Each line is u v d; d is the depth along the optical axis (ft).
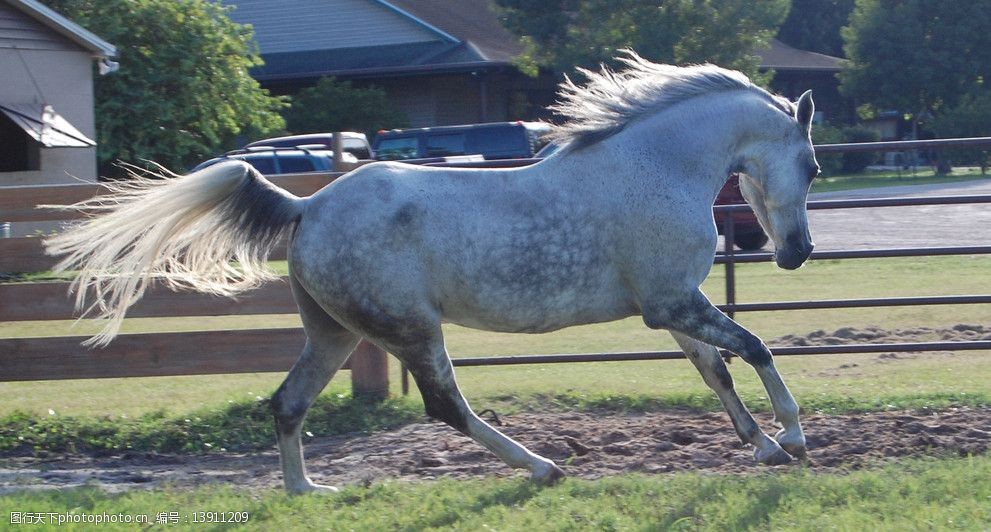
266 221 24.75
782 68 182.29
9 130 87.56
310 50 165.37
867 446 27.89
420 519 22.07
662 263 24.82
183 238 24.66
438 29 155.33
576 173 24.98
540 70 151.43
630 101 25.72
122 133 101.86
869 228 92.02
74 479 28.89
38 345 35.94
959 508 20.97
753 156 26.43
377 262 23.90
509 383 38.29
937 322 50.52
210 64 105.50
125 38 101.91
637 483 23.84
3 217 35.73
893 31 182.19
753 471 25.49
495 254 24.13
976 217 98.02
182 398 38.68
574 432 30.91
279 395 25.73
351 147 107.34
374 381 35.45
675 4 129.49
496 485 24.72
